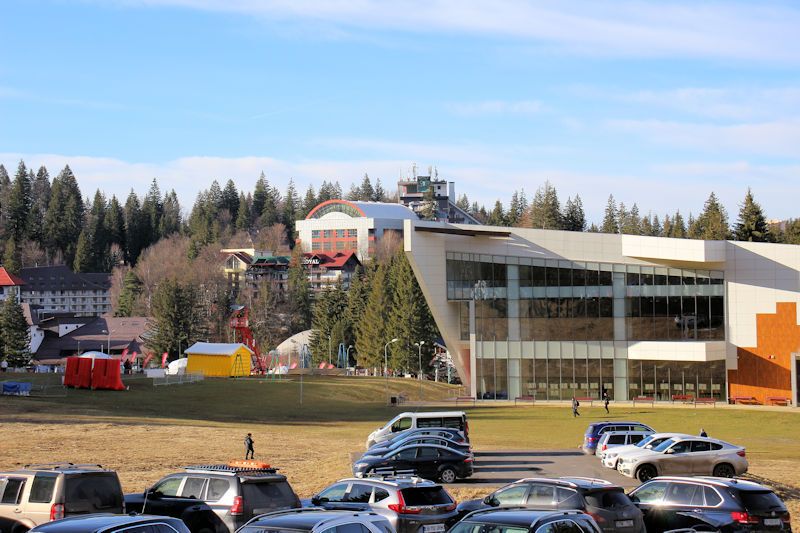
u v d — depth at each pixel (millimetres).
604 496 22375
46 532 16156
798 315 89688
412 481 23625
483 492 33031
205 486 22578
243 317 145500
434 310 101188
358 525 17578
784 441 62406
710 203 197125
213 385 105688
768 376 90438
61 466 22594
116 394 91438
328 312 177625
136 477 41000
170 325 159125
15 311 148500
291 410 89188
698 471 36125
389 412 88188
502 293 99250
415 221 99500
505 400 98250
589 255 96375
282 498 22672
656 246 92688
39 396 85000
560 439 60281
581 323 96375
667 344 92375
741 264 91375
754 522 22844
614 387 95000
